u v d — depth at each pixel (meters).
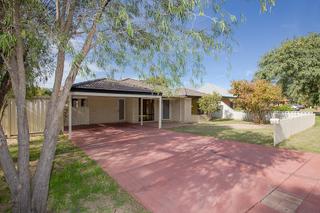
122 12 3.27
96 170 5.82
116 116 18.77
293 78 21.33
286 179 5.34
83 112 16.70
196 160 6.97
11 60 3.19
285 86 22.17
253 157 7.38
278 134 9.79
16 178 3.21
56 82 3.39
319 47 20.42
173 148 8.70
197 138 11.10
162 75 4.29
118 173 5.69
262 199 4.27
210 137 11.44
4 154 3.16
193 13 3.25
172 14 3.46
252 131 13.80
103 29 3.76
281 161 6.91
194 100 22.12
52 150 3.38
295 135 11.89
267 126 16.78
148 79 4.63
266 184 5.01
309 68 19.69
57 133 3.43
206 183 5.04
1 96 5.10
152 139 10.73
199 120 21.33
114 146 9.02
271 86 18.45
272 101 18.72
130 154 7.69
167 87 4.47
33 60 4.24
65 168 5.95
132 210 3.77
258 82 18.73
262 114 19.44
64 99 3.41
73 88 10.88
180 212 3.73
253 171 5.91
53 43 3.33
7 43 2.76
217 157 7.35
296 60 20.16
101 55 4.35
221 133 12.90
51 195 4.27
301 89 21.27
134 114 18.61
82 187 4.70
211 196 4.36
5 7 3.03
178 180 5.22
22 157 3.21
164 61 4.15
